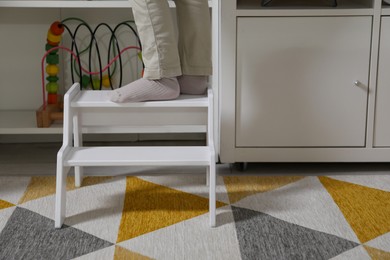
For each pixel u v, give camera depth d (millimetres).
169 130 2053
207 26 1729
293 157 1995
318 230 1521
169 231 1520
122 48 2422
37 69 2426
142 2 1604
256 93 1949
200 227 1544
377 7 1885
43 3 2074
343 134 1985
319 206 1686
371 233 1503
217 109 2072
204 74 1749
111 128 1947
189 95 1782
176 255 1387
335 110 1967
